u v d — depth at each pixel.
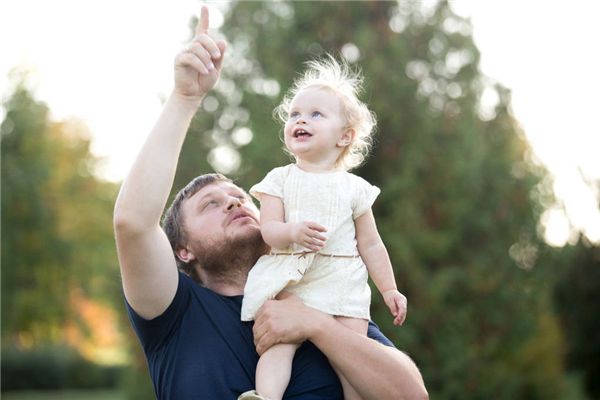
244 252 3.20
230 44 13.56
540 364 13.99
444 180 12.48
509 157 13.03
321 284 3.04
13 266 24.17
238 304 3.10
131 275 2.86
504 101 13.33
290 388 2.93
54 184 25.62
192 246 3.23
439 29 13.06
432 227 12.41
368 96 12.35
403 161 12.38
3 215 23.72
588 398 15.06
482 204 12.70
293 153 3.20
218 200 3.27
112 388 27.70
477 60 13.09
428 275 12.20
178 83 2.88
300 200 3.05
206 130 13.42
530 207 13.13
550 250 13.54
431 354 12.05
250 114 12.77
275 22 13.07
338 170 3.18
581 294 14.82
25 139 24.08
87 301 27.81
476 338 12.37
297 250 3.02
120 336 15.57
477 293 12.45
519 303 12.80
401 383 2.98
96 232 27.00
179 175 13.21
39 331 26.03
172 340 3.01
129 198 2.76
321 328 2.91
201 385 2.90
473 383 12.19
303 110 3.14
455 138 12.62
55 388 26.78
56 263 24.92
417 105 12.52
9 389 26.12
